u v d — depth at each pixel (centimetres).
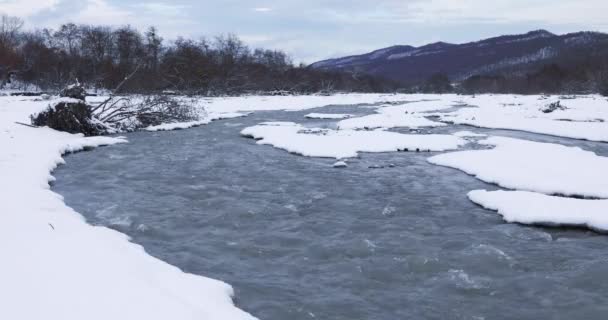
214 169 1673
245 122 3241
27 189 1218
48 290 617
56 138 2195
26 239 819
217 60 8094
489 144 2170
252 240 981
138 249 874
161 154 1970
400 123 3003
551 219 1062
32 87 7775
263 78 8206
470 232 1029
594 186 1314
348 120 3152
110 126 2684
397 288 769
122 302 600
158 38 8225
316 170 1656
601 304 705
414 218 1128
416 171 1638
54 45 9519
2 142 1919
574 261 864
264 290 756
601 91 6675
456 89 11494
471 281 786
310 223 1090
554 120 3036
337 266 852
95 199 1273
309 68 9288
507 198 1221
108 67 7325
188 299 659
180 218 1117
